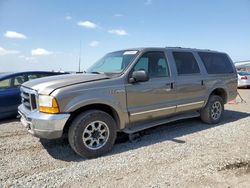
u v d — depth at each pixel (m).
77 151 4.25
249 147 4.73
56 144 5.08
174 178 3.51
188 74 5.98
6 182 3.47
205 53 6.64
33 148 4.86
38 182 3.47
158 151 4.60
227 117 7.63
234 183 3.35
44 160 4.27
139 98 4.95
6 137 5.58
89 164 4.08
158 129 6.16
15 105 7.27
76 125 4.20
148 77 4.82
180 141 5.18
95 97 4.33
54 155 4.50
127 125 4.96
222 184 3.33
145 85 5.02
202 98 6.27
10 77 7.36
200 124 6.62
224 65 7.10
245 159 4.14
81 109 4.41
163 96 5.37
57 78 4.62
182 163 4.02
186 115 6.19
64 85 4.20
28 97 4.55
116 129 4.70
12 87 7.31
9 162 4.18
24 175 3.69
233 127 6.27
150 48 5.37
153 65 5.31
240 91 16.61
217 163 3.98
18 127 6.48
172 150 4.64
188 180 3.45
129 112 4.81
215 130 6.00
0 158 4.36
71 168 3.93
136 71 4.79
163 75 5.44
